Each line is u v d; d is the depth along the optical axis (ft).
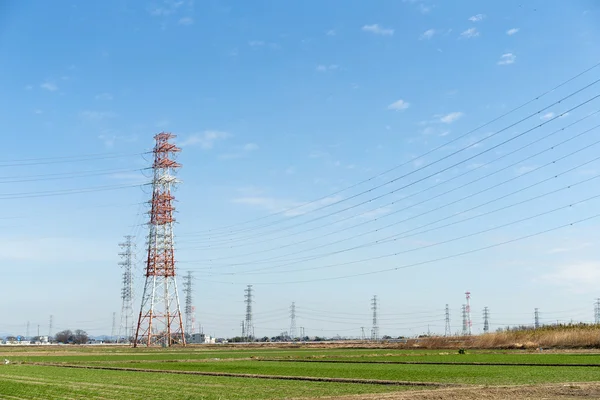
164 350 446.19
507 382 133.90
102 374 180.86
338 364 226.99
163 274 515.91
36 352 410.31
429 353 331.98
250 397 109.70
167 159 497.46
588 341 340.59
